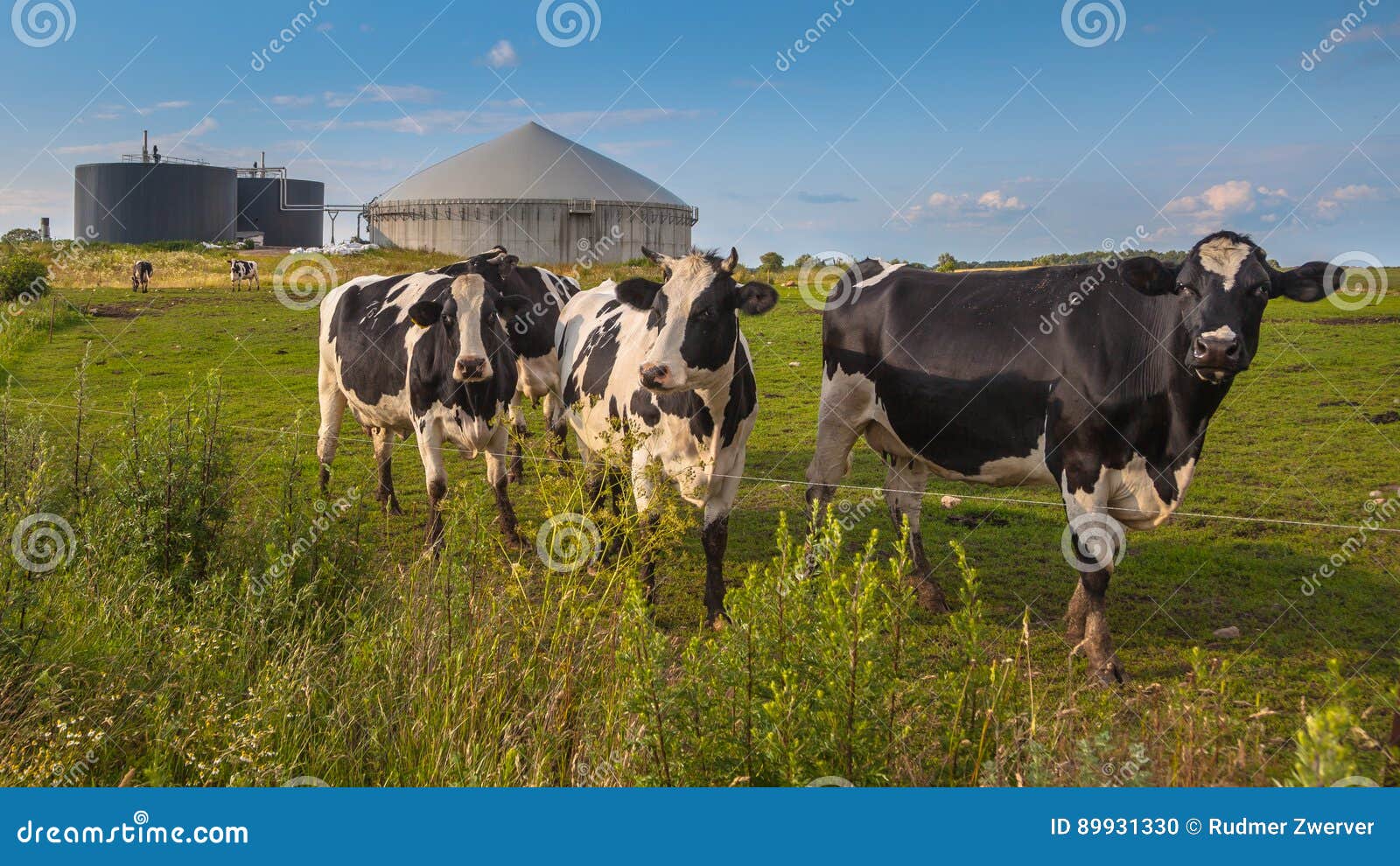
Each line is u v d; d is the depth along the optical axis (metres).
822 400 7.39
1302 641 6.05
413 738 4.34
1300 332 17.47
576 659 4.70
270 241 86.94
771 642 3.74
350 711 4.48
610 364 7.14
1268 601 6.73
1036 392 6.12
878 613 3.86
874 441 7.34
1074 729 4.28
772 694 3.68
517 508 9.21
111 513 5.99
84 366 6.81
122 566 5.59
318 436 9.50
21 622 4.59
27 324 19.73
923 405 6.67
